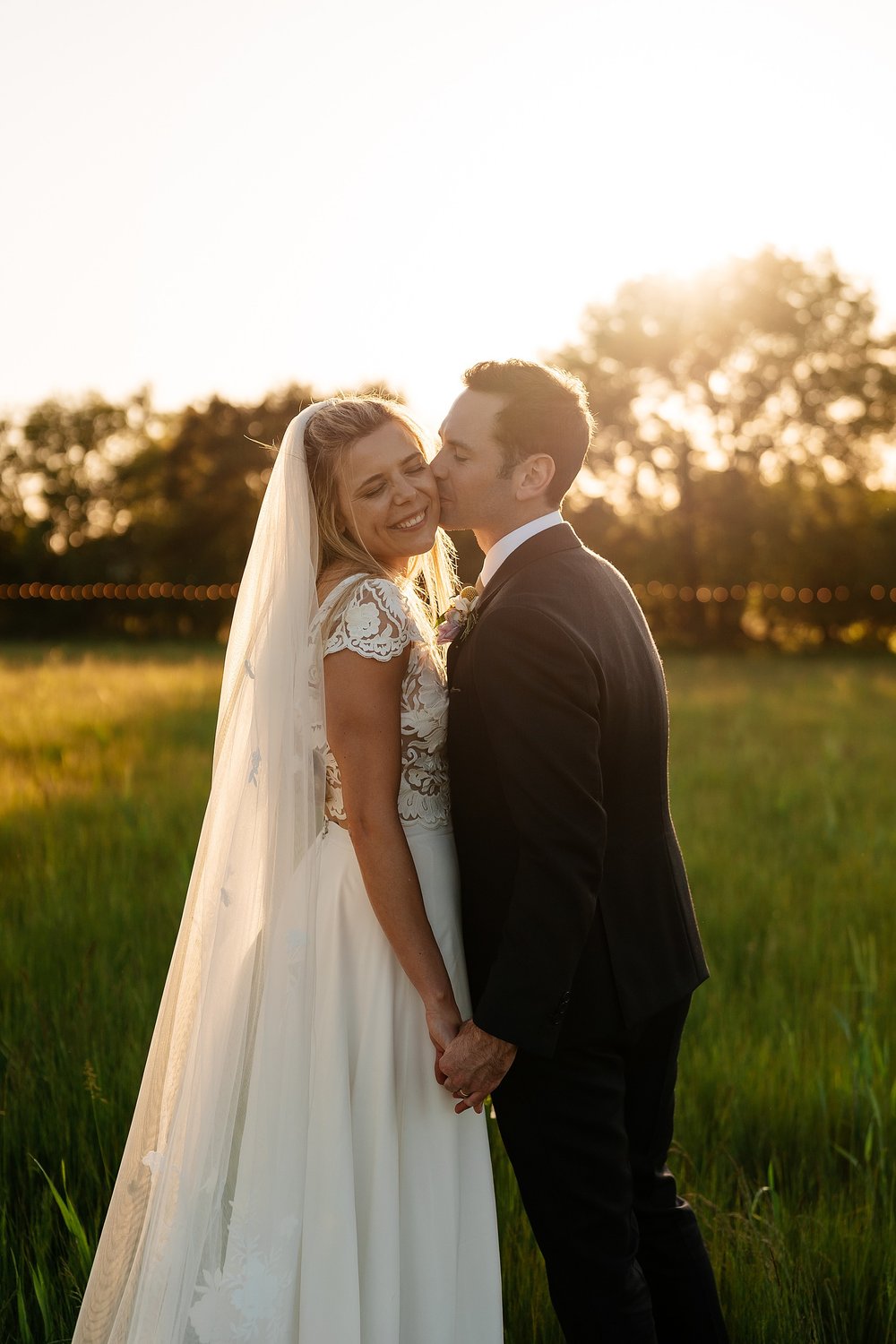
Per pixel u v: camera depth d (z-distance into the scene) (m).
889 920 5.09
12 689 13.05
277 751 2.14
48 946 4.32
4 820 6.45
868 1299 2.54
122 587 35.84
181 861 5.45
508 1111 2.16
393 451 2.20
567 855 1.95
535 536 2.19
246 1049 2.11
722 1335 2.29
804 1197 2.96
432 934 2.13
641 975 2.17
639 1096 2.31
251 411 37.53
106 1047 3.44
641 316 34.53
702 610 33.38
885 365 33.91
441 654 2.30
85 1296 2.15
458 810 2.18
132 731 10.01
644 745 2.20
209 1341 2.04
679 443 34.03
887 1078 3.49
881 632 33.00
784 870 5.91
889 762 9.34
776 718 12.44
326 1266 2.09
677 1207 2.33
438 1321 2.16
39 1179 2.89
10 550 42.44
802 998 4.14
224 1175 2.08
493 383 2.19
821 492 34.47
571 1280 2.13
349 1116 2.14
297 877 2.13
